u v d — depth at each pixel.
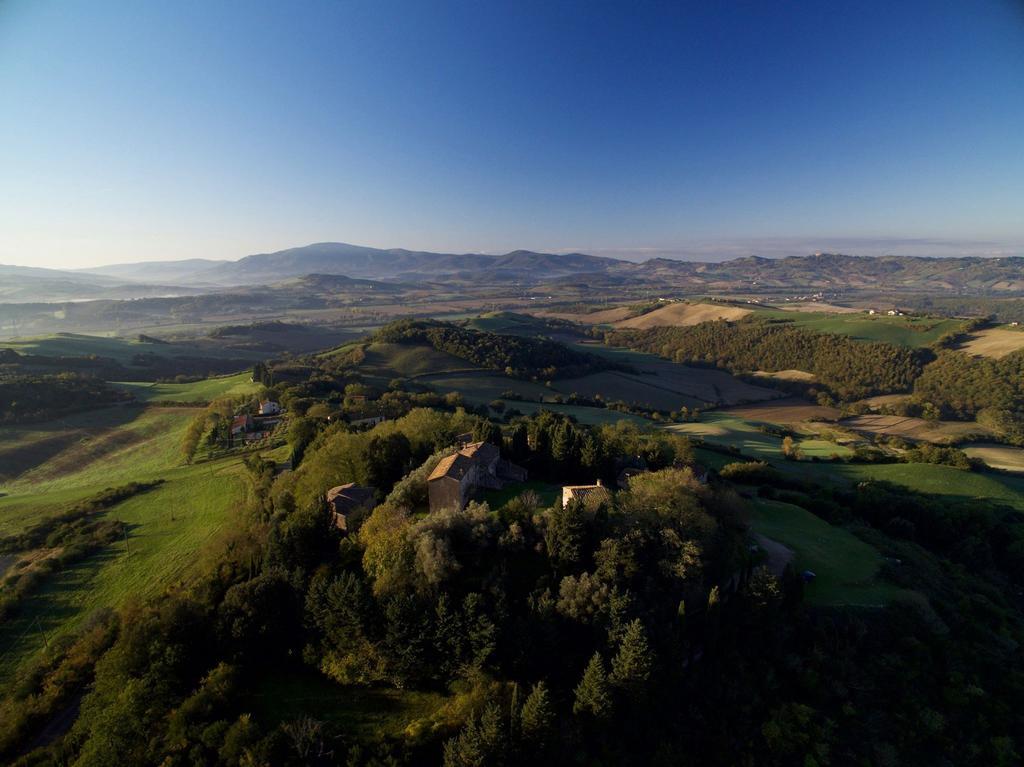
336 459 72.00
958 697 47.66
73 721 45.28
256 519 70.19
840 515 82.31
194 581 56.53
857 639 51.03
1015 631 58.75
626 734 40.72
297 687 42.75
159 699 40.59
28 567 69.31
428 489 60.44
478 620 41.19
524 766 36.47
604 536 49.41
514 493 65.81
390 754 35.97
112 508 87.69
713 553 51.62
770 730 43.28
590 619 43.69
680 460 84.81
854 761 42.44
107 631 52.84
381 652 41.97
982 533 82.25
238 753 35.44
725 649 47.78
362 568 49.66
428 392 160.75
